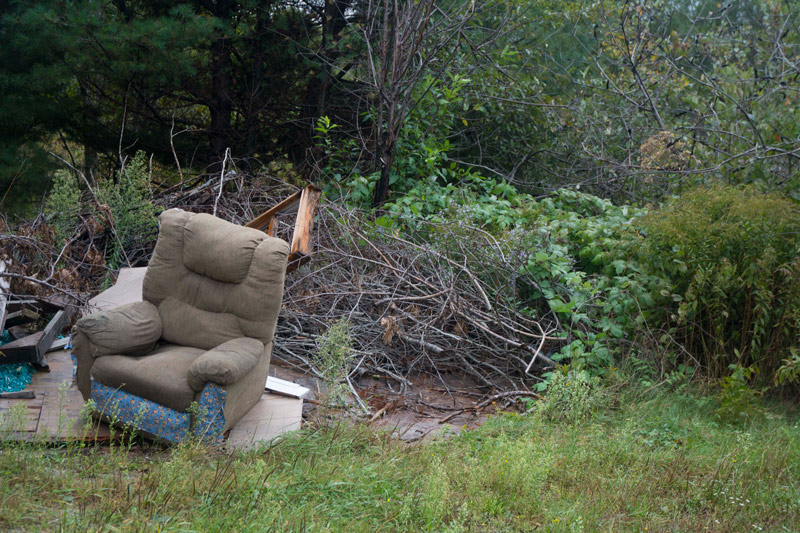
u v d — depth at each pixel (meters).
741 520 3.84
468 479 3.97
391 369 6.20
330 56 12.08
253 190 8.01
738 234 6.00
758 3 10.56
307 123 13.00
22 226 6.74
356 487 3.78
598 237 7.14
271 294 4.52
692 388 5.76
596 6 11.22
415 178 9.91
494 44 11.51
